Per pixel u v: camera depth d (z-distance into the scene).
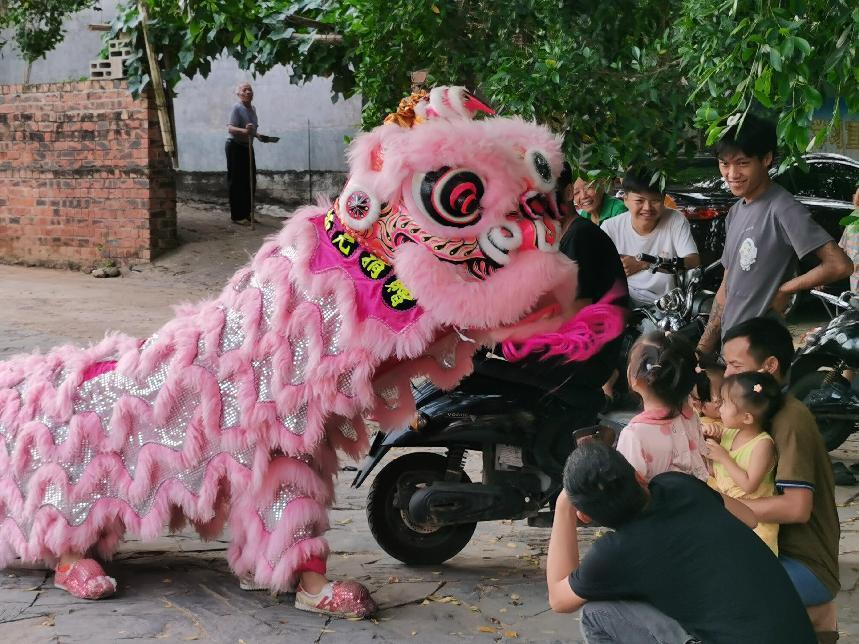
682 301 6.23
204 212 16.42
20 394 4.24
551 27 6.51
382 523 4.71
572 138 5.93
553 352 4.36
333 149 16.78
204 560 4.71
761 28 4.04
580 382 4.52
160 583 4.39
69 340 9.58
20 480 4.20
